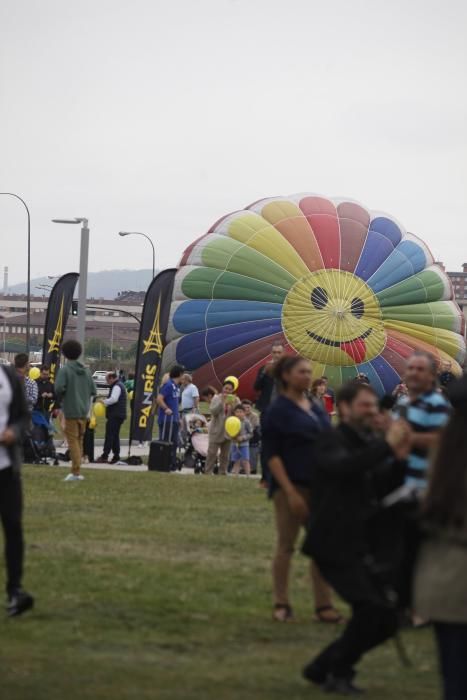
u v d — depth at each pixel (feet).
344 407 42.60
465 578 30.63
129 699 38.27
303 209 206.49
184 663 43.37
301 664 43.80
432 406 47.55
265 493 97.76
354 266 204.64
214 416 119.75
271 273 201.05
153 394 146.72
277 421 49.98
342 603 55.31
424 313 209.05
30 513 81.46
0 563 61.52
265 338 200.34
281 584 50.90
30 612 50.49
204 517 81.51
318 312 201.67
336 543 40.50
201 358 200.03
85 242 173.47
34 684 39.75
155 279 147.33
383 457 40.09
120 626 48.67
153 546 68.33
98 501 89.15
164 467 119.85
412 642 48.11
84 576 58.49
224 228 203.31
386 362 205.87
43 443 125.39
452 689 30.78
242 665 43.42
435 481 30.78
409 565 32.32
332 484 41.06
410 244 211.82
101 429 217.15
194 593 55.16
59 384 102.27
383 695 40.11
